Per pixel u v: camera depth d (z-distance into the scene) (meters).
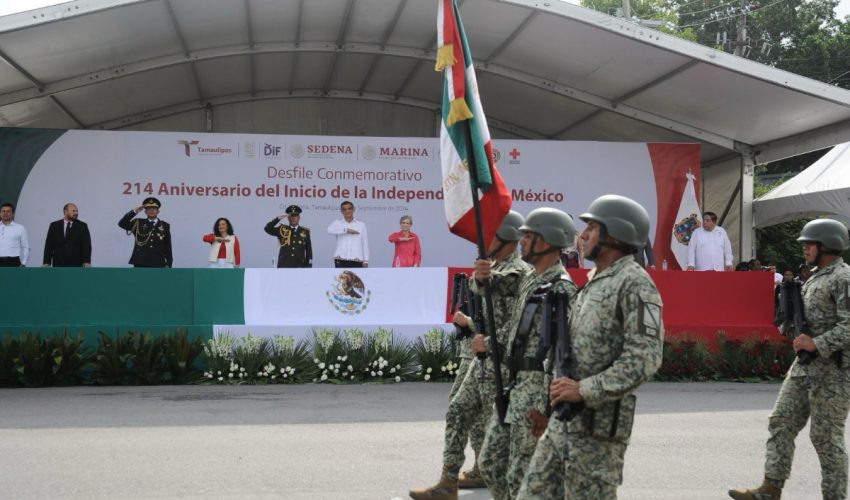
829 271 6.36
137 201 19.34
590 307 4.24
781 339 14.06
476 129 5.96
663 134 22.78
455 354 13.16
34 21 15.48
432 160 20.14
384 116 24.50
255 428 9.16
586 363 4.19
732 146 21.41
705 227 18.97
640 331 4.04
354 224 19.20
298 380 12.85
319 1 17.67
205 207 19.53
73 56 18.03
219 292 13.32
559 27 17.67
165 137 19.45
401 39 20.16
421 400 11.20
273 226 19.67
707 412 10.58
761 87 17.70
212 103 23.62
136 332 12.79
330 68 22.09
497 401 5.30
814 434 6.25
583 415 4.14
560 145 20.53
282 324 13.40
